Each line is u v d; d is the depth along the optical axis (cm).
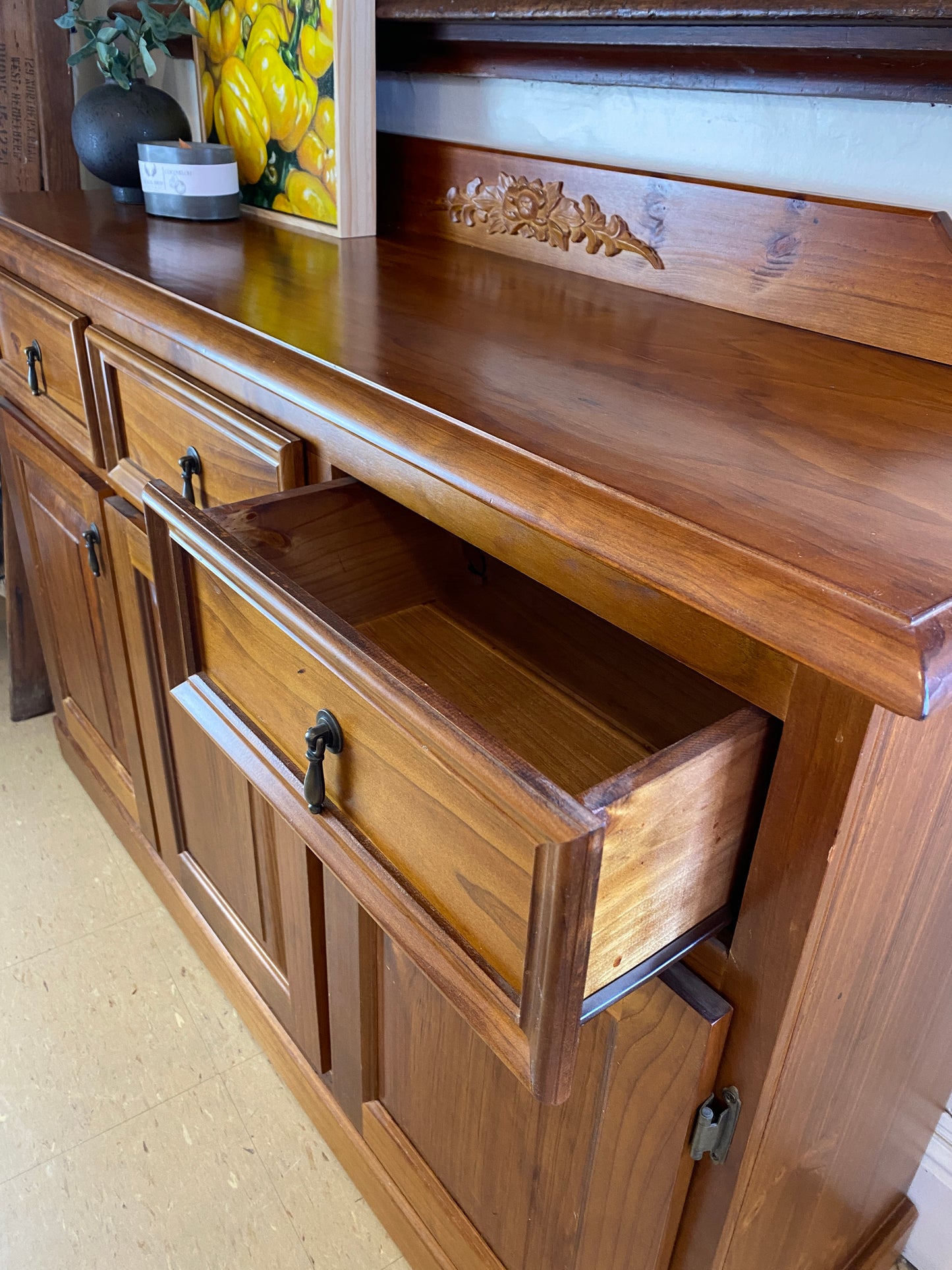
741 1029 47
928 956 59
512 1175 67
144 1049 108
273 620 49
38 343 100
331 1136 95
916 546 38
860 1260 84
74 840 137
